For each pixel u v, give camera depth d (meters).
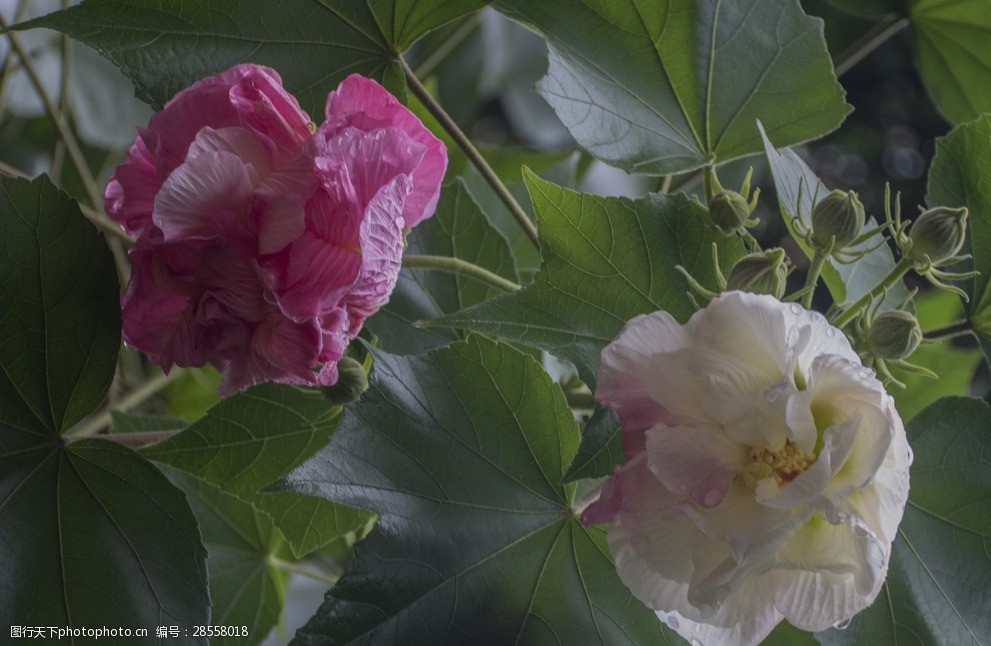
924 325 1.03
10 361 0.75
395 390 0.76
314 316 0.71
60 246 0.75
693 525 0.70
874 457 0.68
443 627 0.74
